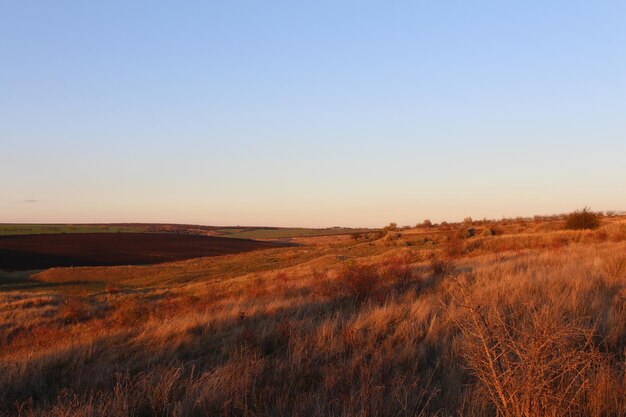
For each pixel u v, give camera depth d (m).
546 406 3.54
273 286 19.62
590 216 40.22
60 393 5.79
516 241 34.09
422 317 7.83
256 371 5.70
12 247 92.69
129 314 15.12
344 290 11.40
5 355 10.63
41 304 25.81
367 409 4.33
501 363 3.92
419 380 5.23
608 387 4.22
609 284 9.43
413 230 86.38
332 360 6.23
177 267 62.06
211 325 9.45
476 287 10.00
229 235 190.75
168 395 5.26
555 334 3.63
